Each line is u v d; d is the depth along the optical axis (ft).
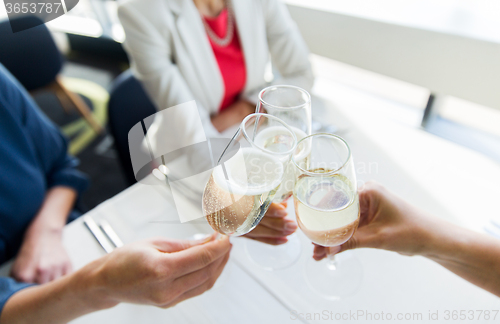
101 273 1.24
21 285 1.48
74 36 7.48
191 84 2.74
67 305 1.31
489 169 1.92
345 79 4.53
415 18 3.28
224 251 1.26
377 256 1.56
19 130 1.93
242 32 2.80
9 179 1.85
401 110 3.99
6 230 1.87
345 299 1.43
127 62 7.26
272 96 1.52
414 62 3.28
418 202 1.76
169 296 1.22
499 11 3.32
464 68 2.99
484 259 1.29
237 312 1.42
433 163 1.96
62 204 2.09
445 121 3.68
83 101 6.16
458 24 3.09
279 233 1.54
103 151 5.15
